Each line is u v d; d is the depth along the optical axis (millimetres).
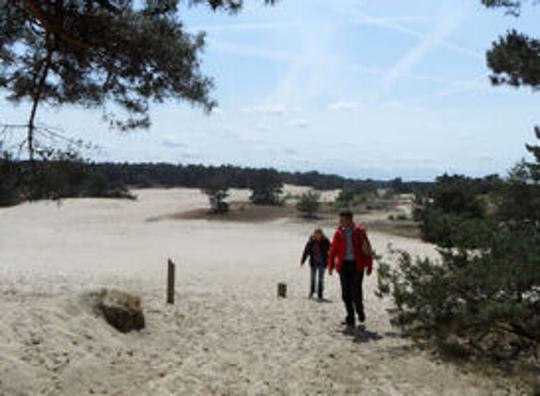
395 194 86188
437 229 7180
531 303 6035
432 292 6555
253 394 4867
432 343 6785
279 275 15602
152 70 6961
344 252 7719
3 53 6785
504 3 6926
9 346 4785
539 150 6594
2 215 40969
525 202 6582
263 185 60156
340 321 8273
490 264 6176
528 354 6258
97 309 6484
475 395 5035
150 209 50312
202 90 7258
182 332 7027
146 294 10039
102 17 6270
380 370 5738
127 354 5648
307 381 5316
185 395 4680
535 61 6566
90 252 22094
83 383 4590
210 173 104000
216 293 11016
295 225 39500
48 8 6141
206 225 38562
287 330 7512
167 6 6699
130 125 7660
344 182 116188
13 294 8688
